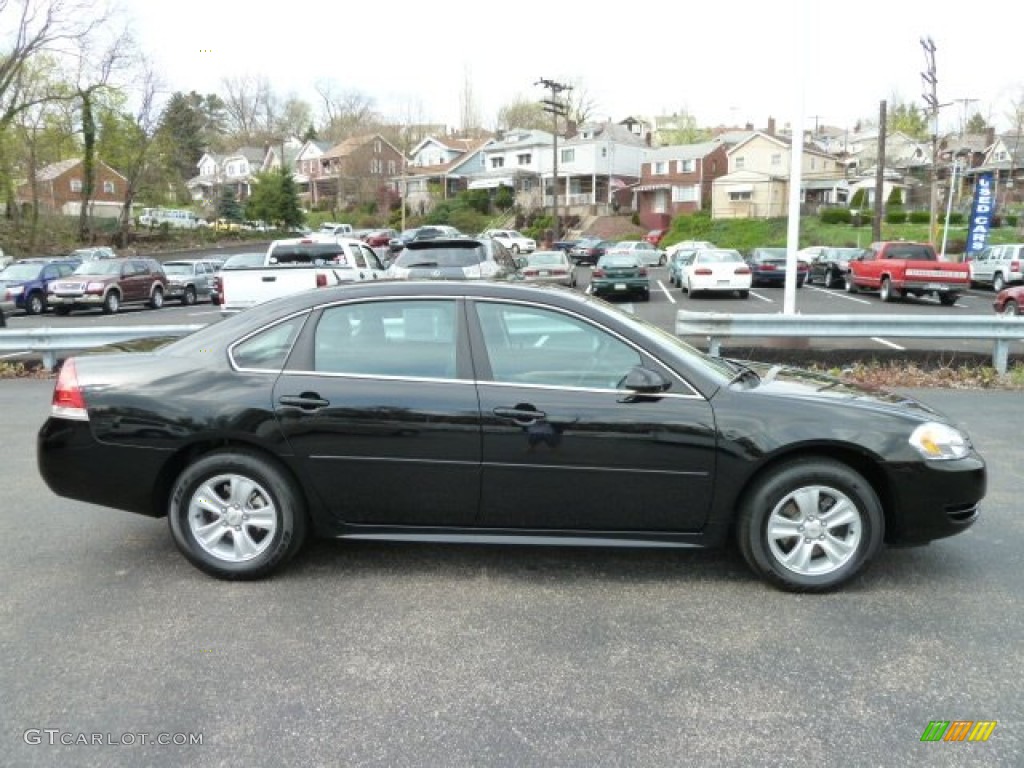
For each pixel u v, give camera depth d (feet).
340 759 9.16
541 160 234.99
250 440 13.60
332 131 333.62
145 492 13.96
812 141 268.00
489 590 13.57
